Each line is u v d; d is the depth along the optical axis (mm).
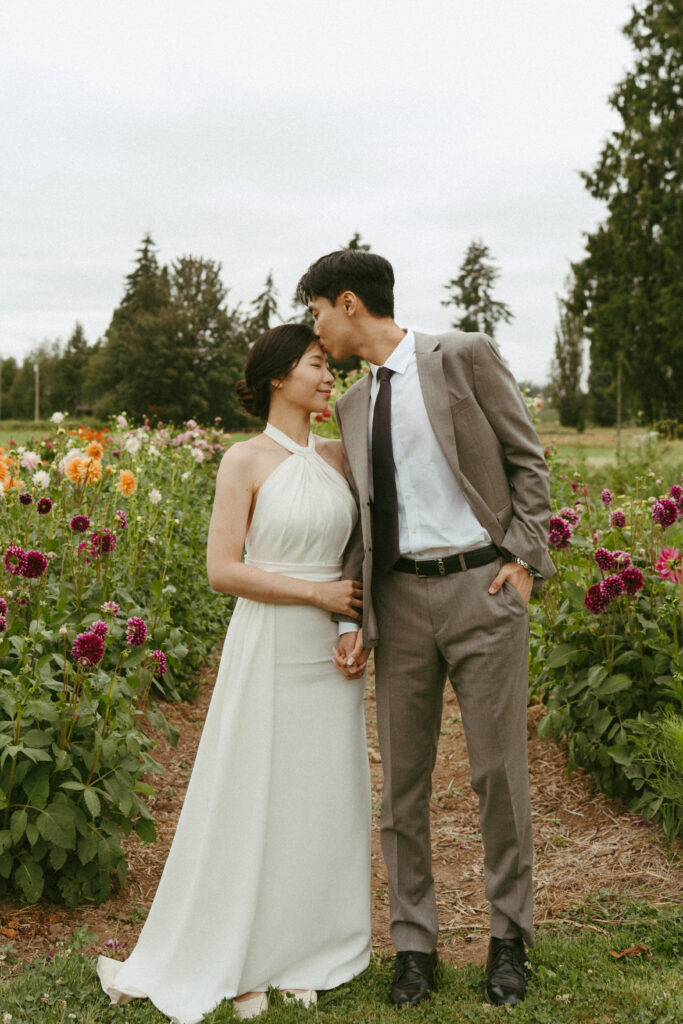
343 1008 2283
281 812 2451
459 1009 2221
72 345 78562
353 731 2557
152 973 2367
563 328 51750
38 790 2674
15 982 2291
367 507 2402
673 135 25562
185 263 52938
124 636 3662
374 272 2369
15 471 4062
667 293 24188
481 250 56500
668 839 3008
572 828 3287
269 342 2510
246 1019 2230
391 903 2473
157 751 4133
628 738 3217
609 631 3385
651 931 2547
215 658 5637
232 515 2469
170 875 2453
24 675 2779
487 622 2281
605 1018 2148
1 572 3305
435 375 2318
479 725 2309
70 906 2744
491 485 2311
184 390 49438
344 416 2510
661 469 10125
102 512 4637
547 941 2514
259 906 2420
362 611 2482
